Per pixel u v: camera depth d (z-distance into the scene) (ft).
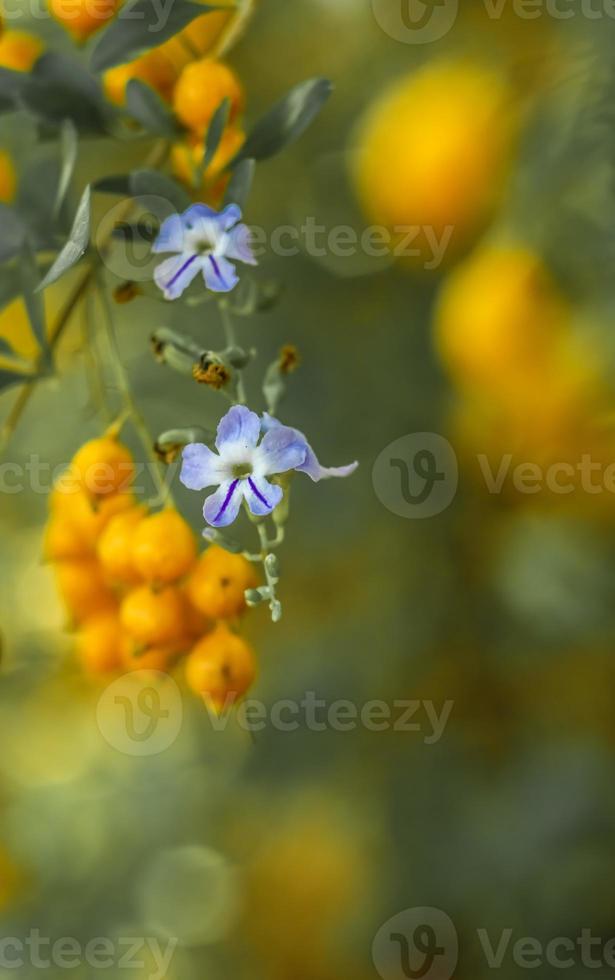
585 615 2.08
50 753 2.52
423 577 2.21
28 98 1.62
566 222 1.86
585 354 1.87
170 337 1.58
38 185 1.65
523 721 2.20
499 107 1.89
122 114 1.63
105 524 1.62
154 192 1.57
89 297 1.65
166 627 1.58
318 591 2.28
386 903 2.13
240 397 1.56
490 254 1.90
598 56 1.85
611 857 2.08
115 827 2.42
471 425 2.06
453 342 1.90
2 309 1.64
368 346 2.16
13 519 2.48
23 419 2.23
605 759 2.11
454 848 2.12
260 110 2.08
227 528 2.16
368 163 1.95
